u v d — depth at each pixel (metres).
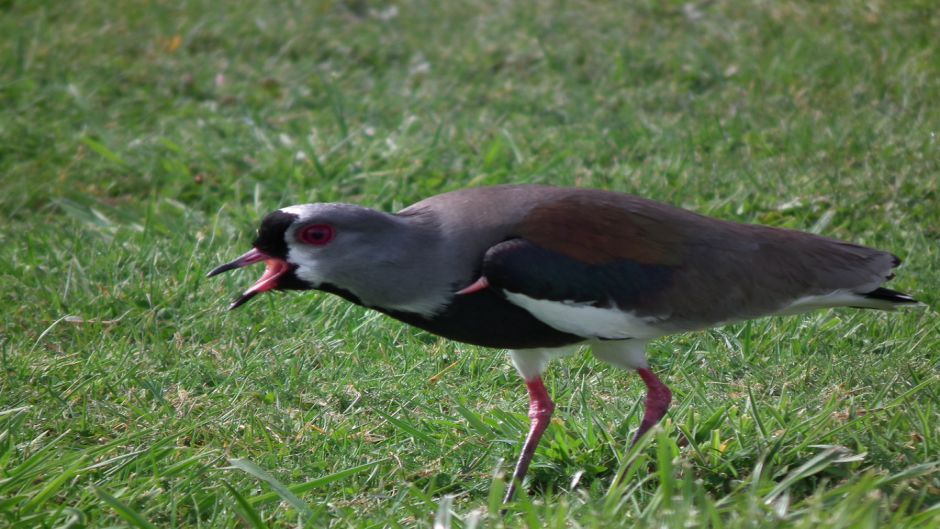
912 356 10.85
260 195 14.95
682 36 19.55
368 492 9.13
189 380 10.90
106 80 18.36
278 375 11.06
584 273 9.05
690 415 9.47
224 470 9.18
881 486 8.29
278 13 20.91
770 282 9.40
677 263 9.24
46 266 13.07
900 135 15.42
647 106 17.44
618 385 10.95
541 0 21.28
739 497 8.04
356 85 18.58
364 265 9.19
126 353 11.25
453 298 9.23
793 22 19.48
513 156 15.77
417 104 17.66
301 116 17.41
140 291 12.41
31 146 16.27
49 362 10.91
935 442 8.90
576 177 14.91
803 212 13.91
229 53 19.62
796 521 7.56
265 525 8.32
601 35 19.70
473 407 10.58
